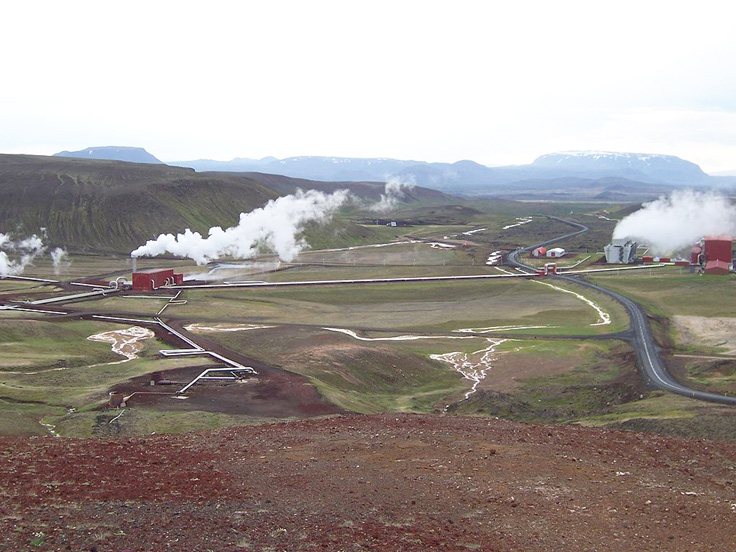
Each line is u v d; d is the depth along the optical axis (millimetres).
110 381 74875
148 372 78500
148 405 63500
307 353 90188
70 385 73312
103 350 98312
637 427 57656
